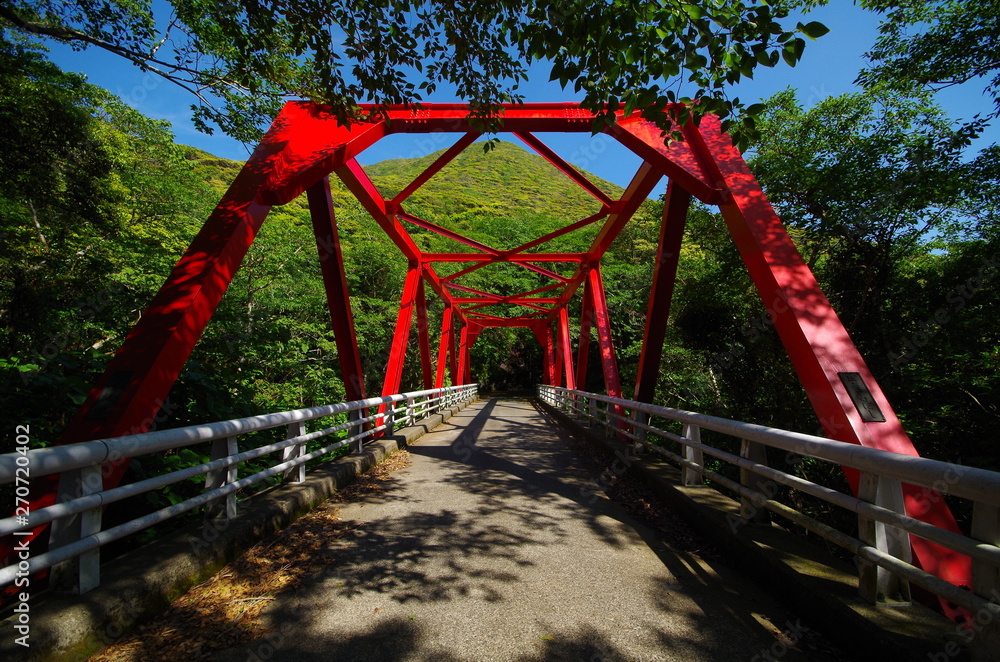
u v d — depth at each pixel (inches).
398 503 182.7
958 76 280.4
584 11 113.4
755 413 422.9
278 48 188.4
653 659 81.3
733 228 177.2
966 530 249.6
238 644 84.8
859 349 344.5
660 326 263.4
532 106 225.6
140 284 329.1
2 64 267.3
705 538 139.6
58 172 323.9
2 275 299.1
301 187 191.6
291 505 153.7
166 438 100.2
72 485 83.1
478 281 1162.6
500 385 1676.9
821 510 348.5
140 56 199.6
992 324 299.3
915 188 293.4
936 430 292.5
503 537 144.6
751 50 106.7
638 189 289.4
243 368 274.4
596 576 115.9
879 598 83.7
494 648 84.3
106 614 80.9
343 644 85.2
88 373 178.9
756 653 82.9
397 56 155.2
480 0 133.4
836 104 366.0
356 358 285.3
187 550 105.3
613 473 240.5
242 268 518.6
